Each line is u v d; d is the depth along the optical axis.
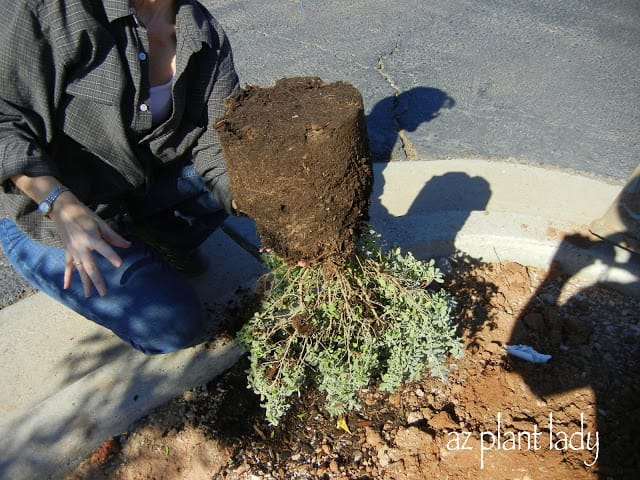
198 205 2.21
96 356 2.10
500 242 2.37
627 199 2.20
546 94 3.57
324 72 3.83
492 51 4.05
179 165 2.10
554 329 2.10
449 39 4.21
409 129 3.28
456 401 1.92
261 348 1.75
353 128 1.32
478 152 3.07
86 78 1.62
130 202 2.12
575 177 2.83
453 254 2.41
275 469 1.81
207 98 1.89
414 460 1.78
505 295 2.26
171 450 1.86
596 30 4.32
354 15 4.63
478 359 2.03
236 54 4.09
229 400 1.98
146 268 1.97
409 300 1.69
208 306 2.24
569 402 1.89
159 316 1.93
